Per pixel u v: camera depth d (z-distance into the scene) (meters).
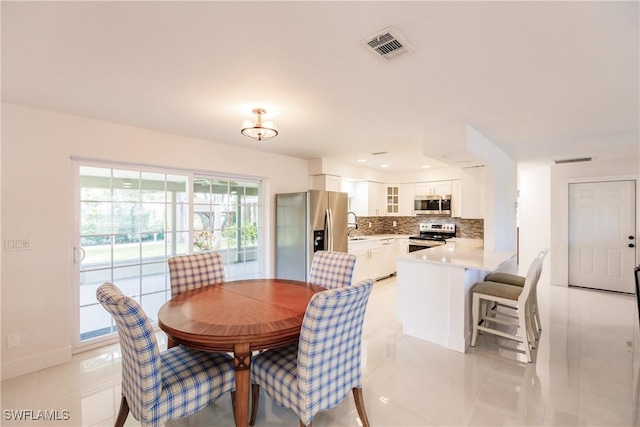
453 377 2.40
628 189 4.76
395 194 6.63
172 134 3.42
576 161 5.07
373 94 2.25
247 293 2.32
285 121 2.92
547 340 3.07
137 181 3.29
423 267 3.15
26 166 2.50
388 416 1.94
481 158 3.44
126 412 1.72
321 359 1.56
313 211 4.38
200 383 1.63
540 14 1.34
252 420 1.90
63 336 2.67
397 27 1.44
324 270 2.77
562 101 2.38
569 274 5.28
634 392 2.17
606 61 1.76
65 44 1.58
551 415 1.94
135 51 1.65
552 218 5.38
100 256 3.03
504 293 2.83
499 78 1.98
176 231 3.62
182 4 1.27
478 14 1.34
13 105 2.44
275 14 1.34
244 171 4.16
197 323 1.71
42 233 2.57
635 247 4.70
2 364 2.39
